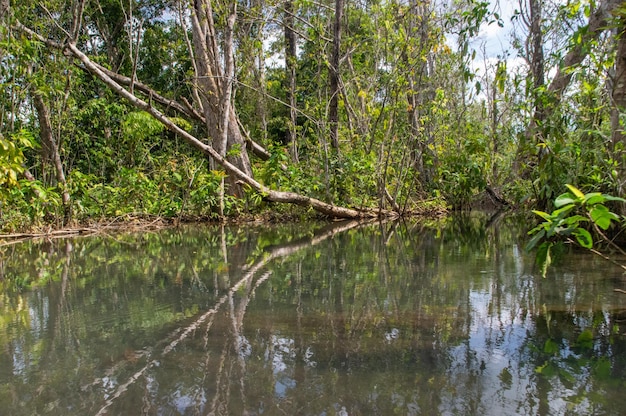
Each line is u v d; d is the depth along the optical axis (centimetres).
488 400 123
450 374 141
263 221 826
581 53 469
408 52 816
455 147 988
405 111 884
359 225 735
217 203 811
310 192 857
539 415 115
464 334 178
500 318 198
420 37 850
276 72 1445
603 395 125
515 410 117
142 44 1409
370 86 902
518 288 253
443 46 795
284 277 303
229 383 138
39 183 636
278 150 832
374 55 971
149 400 128
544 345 164
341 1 932
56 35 828
